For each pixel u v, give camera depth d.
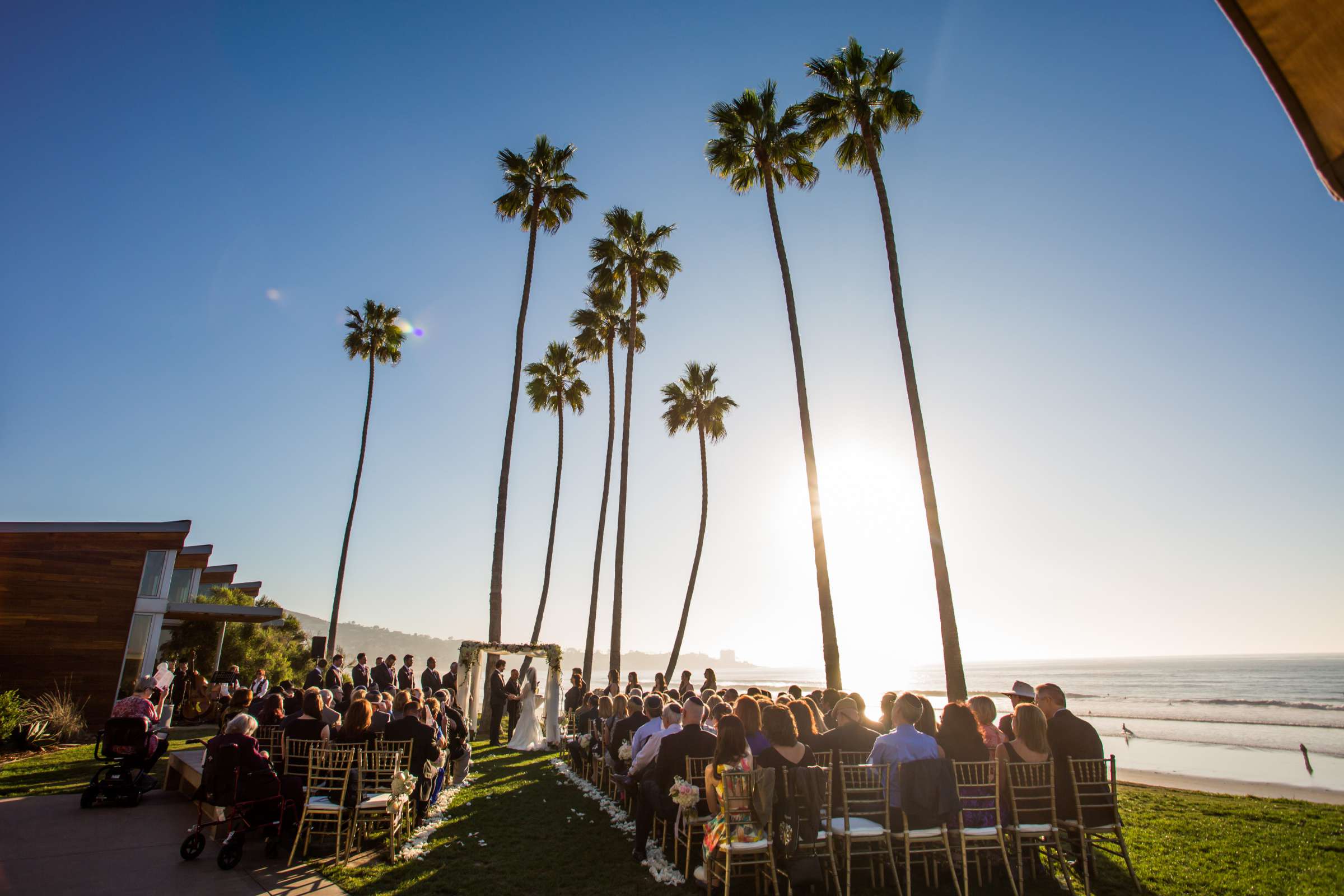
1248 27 1.65
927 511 15.10
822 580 16.66
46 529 19.58
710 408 31.95
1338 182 1.54
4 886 6.13
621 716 10.66
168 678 16.22
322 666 23.55
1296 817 9.39
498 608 21.50
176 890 6.14
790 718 6.48
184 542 21.27
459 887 6.32
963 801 6.32
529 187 25.59
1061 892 6.24
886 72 18.09
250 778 7.01
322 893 6.13
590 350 32.44
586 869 6.88
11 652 18.61
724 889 6.18
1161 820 9.25
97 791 9.29
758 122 20.52
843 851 6.33
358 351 33.09
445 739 10.41
